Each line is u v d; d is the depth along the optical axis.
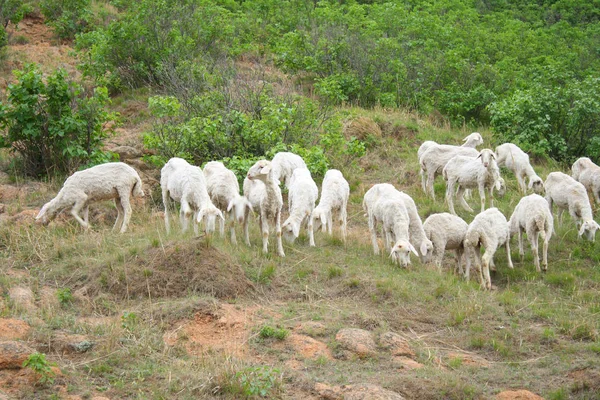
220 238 11.39
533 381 8.47
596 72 24.88
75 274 10.22
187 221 11.12
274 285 10.39
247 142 15.60
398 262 11.55
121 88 20.22
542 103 18.09
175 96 17.86
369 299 10.27
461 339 9.52
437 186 15.62
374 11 27.33
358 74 21.27
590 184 14.69
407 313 10.02
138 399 7.42
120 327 8.75
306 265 11.05
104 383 7.73
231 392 7.61
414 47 23.48
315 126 16.78
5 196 13.45
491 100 20.64
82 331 8.70
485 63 23.14
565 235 13.63
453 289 10.80
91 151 14.69
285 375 8.00
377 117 18.73
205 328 8.95
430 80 21.69
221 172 11.80
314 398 7.64
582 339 9.80
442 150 15.02
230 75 18.30
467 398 7.88
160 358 8.25
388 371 8.35
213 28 21.95
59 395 7.38
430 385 7.93
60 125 14.27
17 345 7.77
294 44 22.22
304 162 14.01
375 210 12.10
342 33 22.81
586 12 35.59
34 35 23.66
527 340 9.59
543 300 11.16
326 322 9.38
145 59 20.47
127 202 12.05
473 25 27.59
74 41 23.50
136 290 9.68
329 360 8.50
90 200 11.89
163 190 11.85
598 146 17.34
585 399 8.11
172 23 21.08
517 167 15.31
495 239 11.83
